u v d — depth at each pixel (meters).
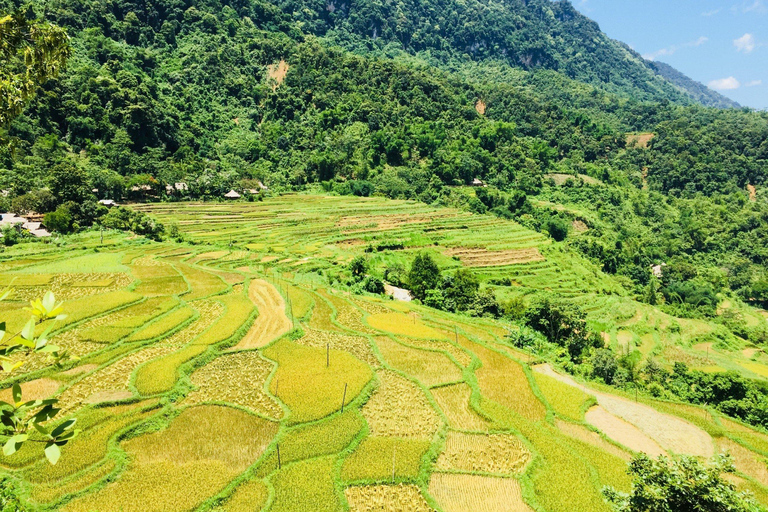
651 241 151.00
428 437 33.69
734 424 41.69
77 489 25.86
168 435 31.72
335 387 38.91
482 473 30.22
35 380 36.78
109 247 79.06
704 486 16.91
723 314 106.50
